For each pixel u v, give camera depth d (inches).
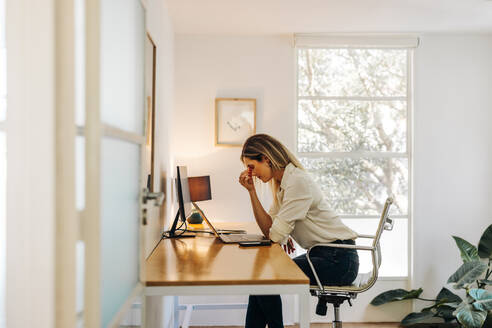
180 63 144.8
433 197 147.3
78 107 44.8
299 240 97.1
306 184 93.0
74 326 38.4
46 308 39.7
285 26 137.3
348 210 148.7
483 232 147.0
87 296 37.6
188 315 122.9
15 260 39.7
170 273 68.9
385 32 143.3
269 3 118.0
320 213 94.8
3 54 40.0
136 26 58.7
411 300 146.2
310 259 91.5
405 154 148.8
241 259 79.2
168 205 123.0
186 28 139.7
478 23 135.3
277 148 98.5
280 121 145.7
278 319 86.6
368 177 148.9
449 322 143.6
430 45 146.9
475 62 147.7
